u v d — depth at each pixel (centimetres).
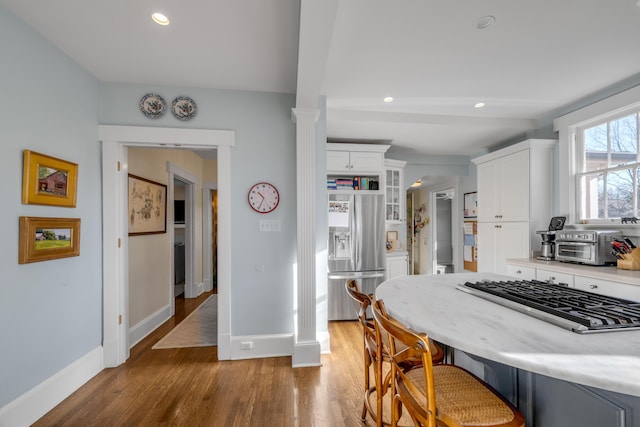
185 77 247
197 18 176
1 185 165
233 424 176
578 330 95
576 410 92
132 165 300
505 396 119
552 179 328
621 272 223
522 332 97
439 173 504
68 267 212
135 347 287
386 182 436
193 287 484
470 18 178
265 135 272
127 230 265
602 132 286
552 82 260
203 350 279
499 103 305
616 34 194
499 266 367
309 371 239
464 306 130
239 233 266
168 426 175
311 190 257
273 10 170
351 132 370
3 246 165
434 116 338
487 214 388
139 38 196
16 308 172
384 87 269
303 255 254
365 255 372
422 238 662
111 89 253
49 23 180
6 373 165
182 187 586
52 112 200
